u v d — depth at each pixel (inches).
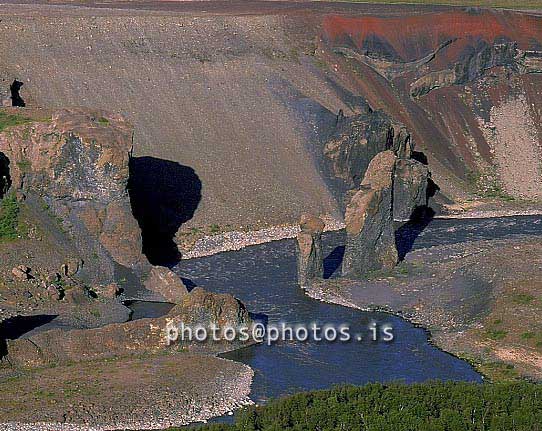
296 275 5275.6
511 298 4692.4
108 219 5147.6
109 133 5196.9
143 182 6112.2
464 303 4798.2
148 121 6614.2
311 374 4109.3
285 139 6692.9
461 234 6043.3
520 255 5211.6
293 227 6043.3
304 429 3503.9
